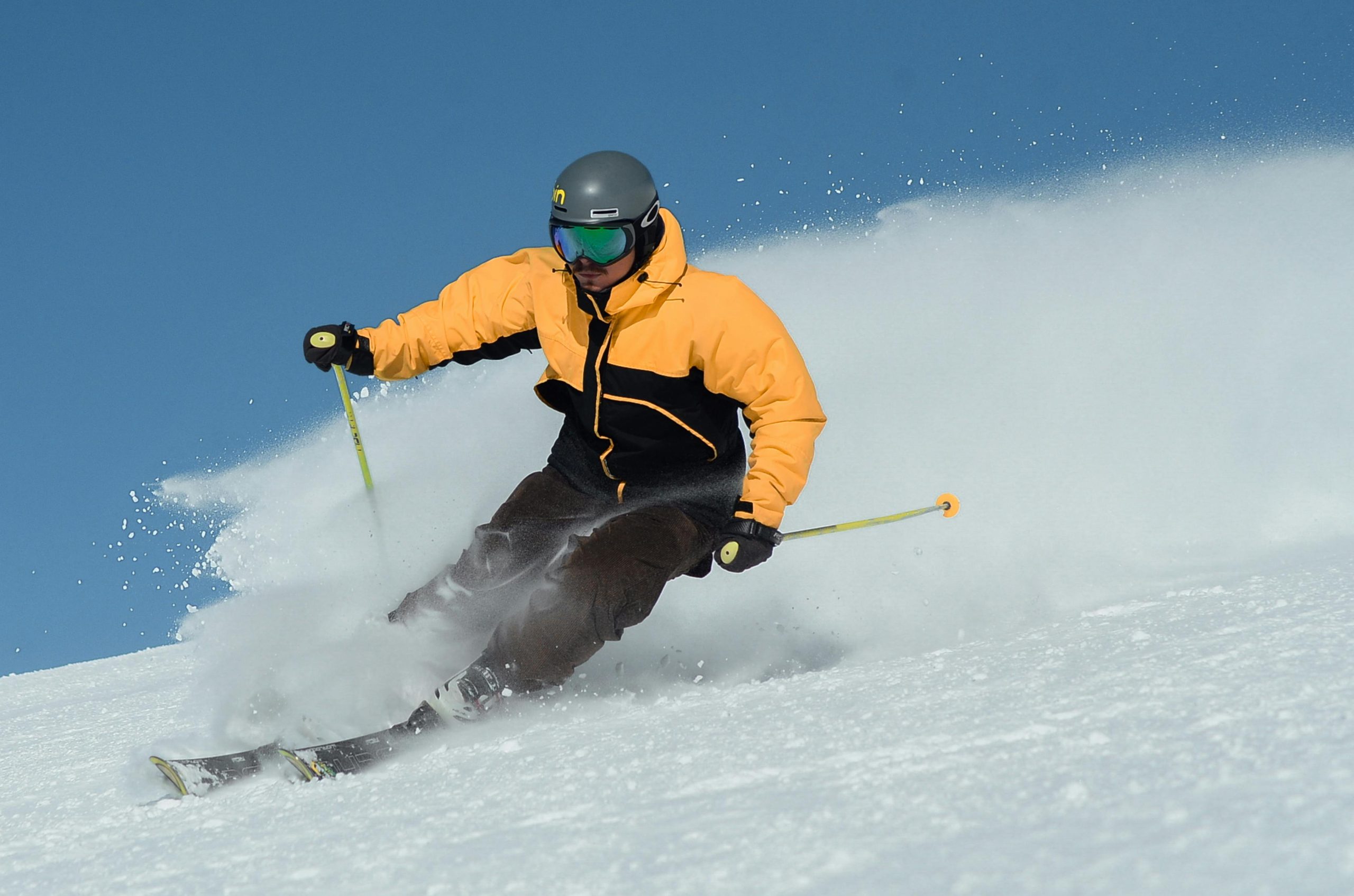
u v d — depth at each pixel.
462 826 4.29
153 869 4.50
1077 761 3.66
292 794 5.85
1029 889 2.69
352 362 8.83
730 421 8.27
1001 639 7.09
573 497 8.51
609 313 7.78
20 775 8.25
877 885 2.88
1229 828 2.82
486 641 8.19
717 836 3.51
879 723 4.79
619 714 6.85
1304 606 5.97
